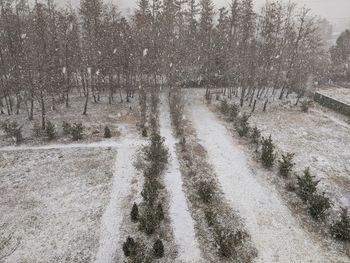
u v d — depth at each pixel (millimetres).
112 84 39438
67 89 35656
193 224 18641
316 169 25219
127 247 16094
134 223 18516
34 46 30078
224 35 43094
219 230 17016
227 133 30984
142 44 37438
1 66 33000
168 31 38625
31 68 30594
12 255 16234
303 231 18531
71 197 20594
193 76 46875
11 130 27516
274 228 18672
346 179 24047
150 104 37719
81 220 18641
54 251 16500
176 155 26016
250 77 40094
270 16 38281
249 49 41188
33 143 27406
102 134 29281
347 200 21531
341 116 37969
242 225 18797
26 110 34656
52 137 28141
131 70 39219
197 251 16750
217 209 20016
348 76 55438
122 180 22453
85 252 16469
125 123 31922
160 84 45688
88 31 34156
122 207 19766
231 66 41062
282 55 42250
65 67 35469
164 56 39312
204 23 41656
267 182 23188
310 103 40500
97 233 17719
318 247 17391
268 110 38062
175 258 16266
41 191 21109
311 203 19750
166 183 22297
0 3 32156
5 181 22094
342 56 57750
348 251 17188
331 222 19297
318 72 52312
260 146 28469
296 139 30484
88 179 22516
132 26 40250
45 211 19297
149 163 24578
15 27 31984
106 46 35719
